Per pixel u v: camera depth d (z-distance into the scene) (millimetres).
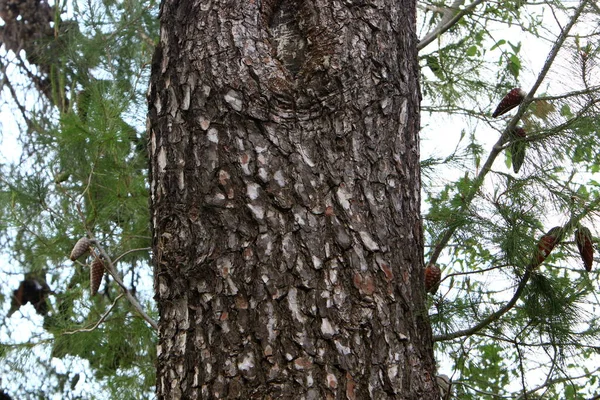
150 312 3826
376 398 2447
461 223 3004
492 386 3383
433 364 2549
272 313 2451
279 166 2512
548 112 3178
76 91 4086
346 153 2541
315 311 2457
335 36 2592
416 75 2691
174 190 2539
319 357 2439
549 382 3064
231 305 2463
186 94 2566
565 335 2984
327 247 2488
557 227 2986
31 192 3715
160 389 2506
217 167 2516
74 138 3654
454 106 3910
